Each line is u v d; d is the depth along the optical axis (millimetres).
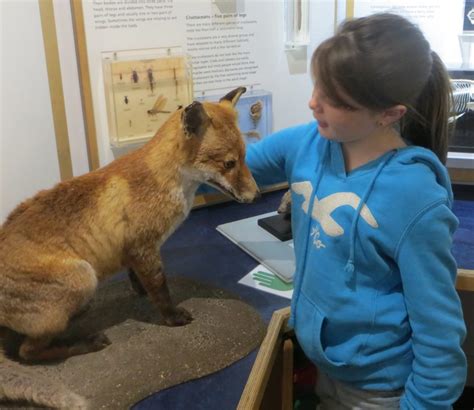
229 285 1202
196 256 1323
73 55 1333
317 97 822
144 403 879
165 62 1393
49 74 1295
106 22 1316
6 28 1209
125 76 1354
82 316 1098
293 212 1011
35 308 960
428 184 831
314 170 957
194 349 997
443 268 833
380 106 791
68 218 1021
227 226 1456
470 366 1664
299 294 981
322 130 857
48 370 947
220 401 880
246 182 1082
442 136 944
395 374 919
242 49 1520
